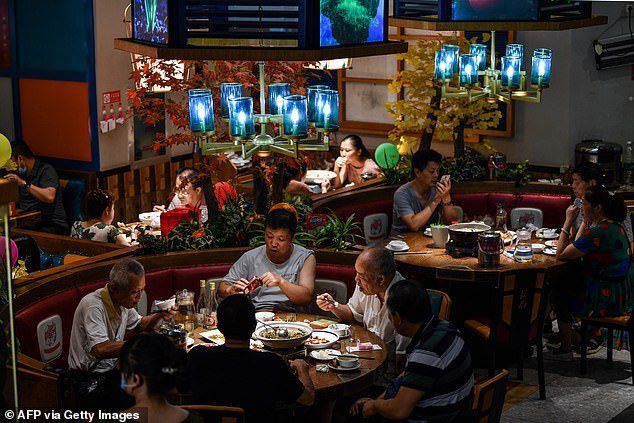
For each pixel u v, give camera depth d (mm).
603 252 7234
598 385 7230
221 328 4543
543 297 6918
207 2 5332
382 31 5742
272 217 6309
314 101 5797
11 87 10969
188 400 4855
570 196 9344
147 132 11211
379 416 5094
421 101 11188
